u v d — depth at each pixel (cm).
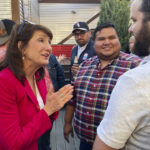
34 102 116
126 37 437
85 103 159
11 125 98
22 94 108
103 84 151
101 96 150
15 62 111
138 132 69
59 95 112
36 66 122
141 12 65
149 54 70
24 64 118
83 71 173
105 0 460
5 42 134
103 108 148
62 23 643
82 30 294
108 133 70
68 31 648
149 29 65
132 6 71
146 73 64
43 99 138
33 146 119
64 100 112
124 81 68
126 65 149
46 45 116
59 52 512
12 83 104
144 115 63
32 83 133
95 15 639
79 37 301
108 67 155
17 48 113
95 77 159
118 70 149
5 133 96
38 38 113
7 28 136
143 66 68
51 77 256
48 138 240
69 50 514
